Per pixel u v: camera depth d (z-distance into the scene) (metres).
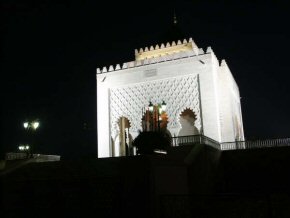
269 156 18.59
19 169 13.25
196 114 24.03
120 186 10.51
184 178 12.70
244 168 19.08
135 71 26.56
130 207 10.15
